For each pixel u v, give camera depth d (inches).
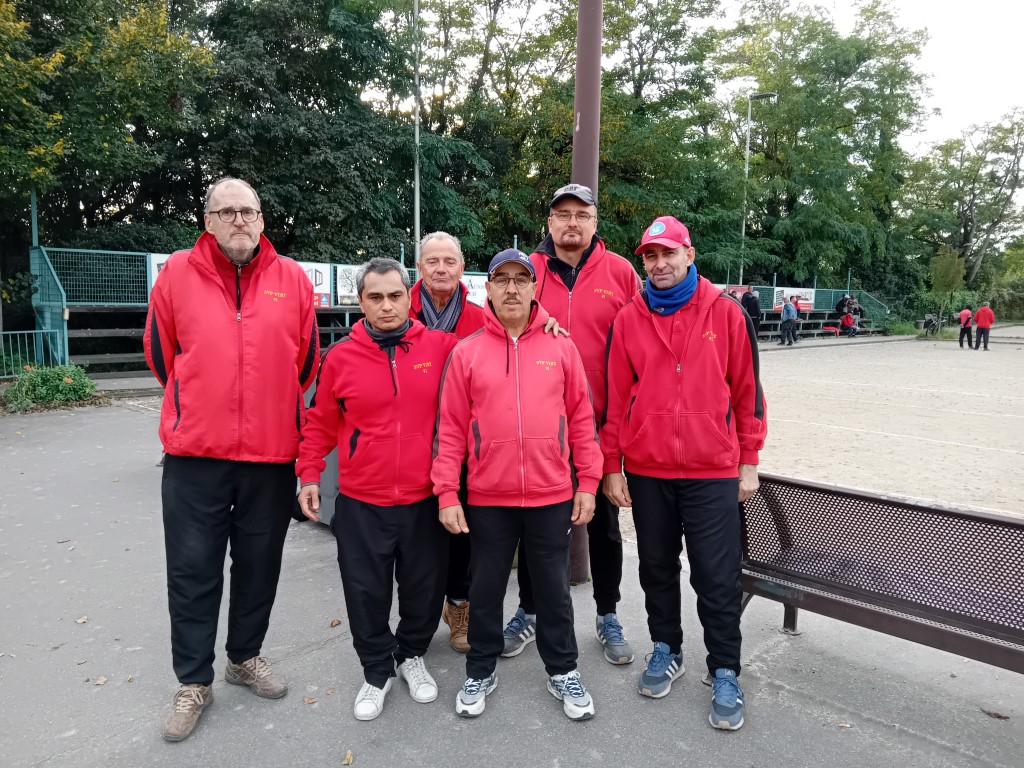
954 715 101.7
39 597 140.3
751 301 878.4
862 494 105.7
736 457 103.4
